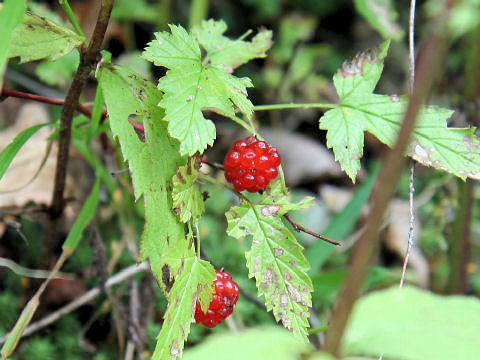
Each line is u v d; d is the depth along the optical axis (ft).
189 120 0.42
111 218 0.81
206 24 0.57
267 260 0.46
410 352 0.23
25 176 0.74
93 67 0.48
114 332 0.74
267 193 0.48
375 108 0.51
